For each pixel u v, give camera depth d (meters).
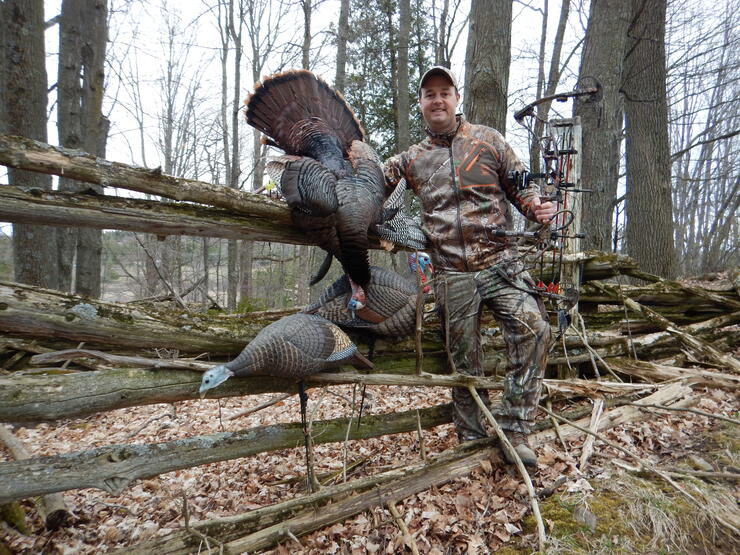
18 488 2.11
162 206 2.67
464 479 3.15
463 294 3.20
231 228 2.84
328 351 2.57
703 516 2.78
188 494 3.53
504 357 4.30
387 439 4.22
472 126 3.25
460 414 3.45
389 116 15.61
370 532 2.78
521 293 3.13
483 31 6.60
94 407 2.32
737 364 4.75
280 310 4.30
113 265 26.67
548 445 3.57
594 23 8.61
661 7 10.28
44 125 6.41
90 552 2.89
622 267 5.21
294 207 2.55
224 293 25.84
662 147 10.35
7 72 6.11
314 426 3.10
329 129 2.89
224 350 2.82
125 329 2.50
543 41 15.01
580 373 4.85
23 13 6.08
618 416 3.87
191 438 2.63
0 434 3.68
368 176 2.75
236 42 12.99
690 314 5.65
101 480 2.29
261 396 5.66
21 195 2.32
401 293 2.97
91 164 2.41
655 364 4.74
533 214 3.09
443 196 3.19
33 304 2.27
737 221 24.50
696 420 4.01
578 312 5.05
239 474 3.79
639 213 10.45
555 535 2.65
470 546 2.60
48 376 2.28
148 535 3.00
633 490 2.97
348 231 2.47
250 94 2.85
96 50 7.78
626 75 10.44
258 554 2.60
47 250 6.69
